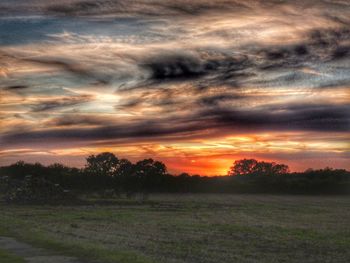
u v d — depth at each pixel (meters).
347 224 49.75
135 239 33.00
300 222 52.00
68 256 23.19
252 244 32.72
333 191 130.88
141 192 120.19
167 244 31.22
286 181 137.00
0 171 124.81
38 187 85.88
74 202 83.06
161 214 61.59
